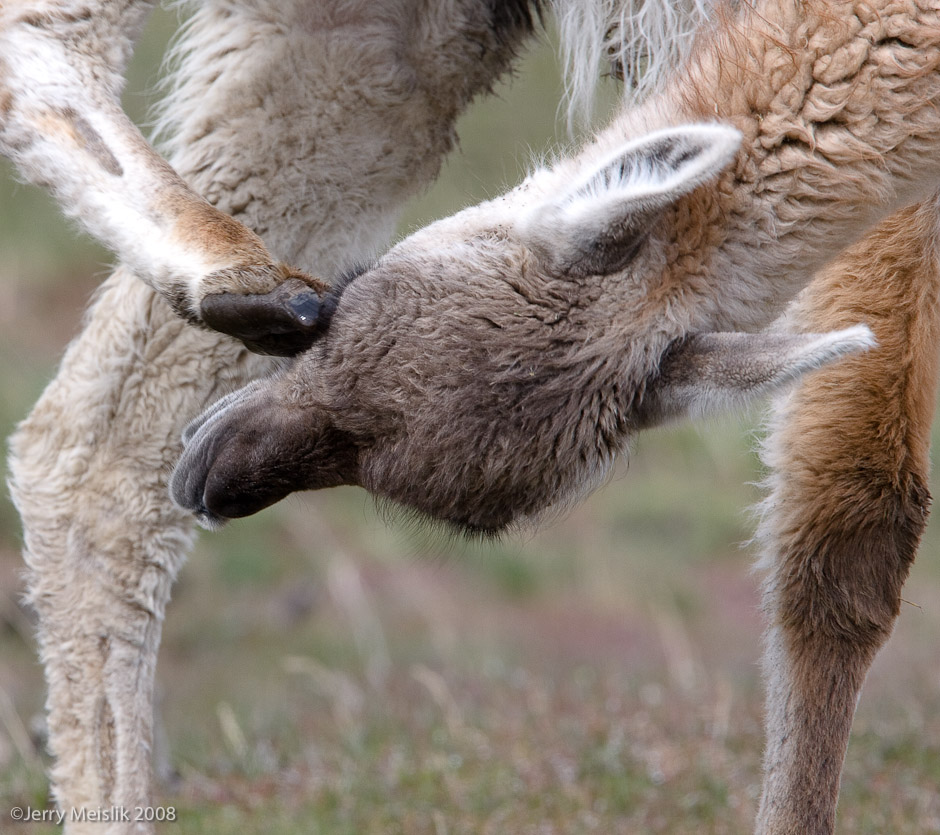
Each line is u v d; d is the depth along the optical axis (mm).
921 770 11930
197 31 10484
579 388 7676
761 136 8078
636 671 16297
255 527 22062
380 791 11828
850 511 9477
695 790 11625
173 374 10039
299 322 7848
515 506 7844
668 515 22594
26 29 9023
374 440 7836
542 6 10578
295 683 16891
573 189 7625
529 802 11492
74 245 28906
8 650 17938
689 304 7871
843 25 8094
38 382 22922
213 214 8555
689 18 9562
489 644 18047
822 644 9555
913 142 8188
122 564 10180
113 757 10055
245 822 11297
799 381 7703
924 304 9445
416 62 10250
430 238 8086
